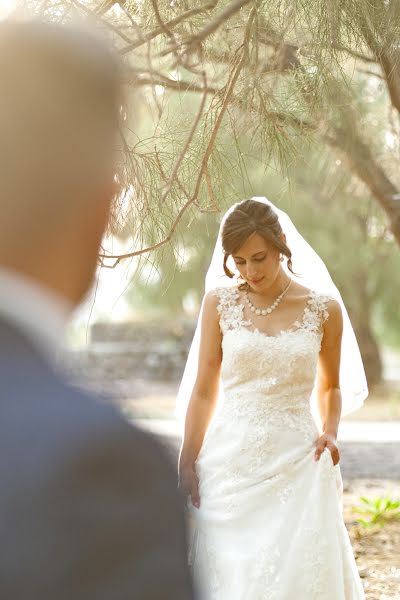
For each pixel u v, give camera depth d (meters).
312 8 3.41
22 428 0.58
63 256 0.66
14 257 0.64
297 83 3.61
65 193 0.65
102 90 0.66
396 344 27.42
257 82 3.37
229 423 3.67
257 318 3.75
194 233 4.25
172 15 3.51
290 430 3.63
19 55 0.64
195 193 3.31
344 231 14.20
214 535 3.55
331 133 5.47
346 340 4.21
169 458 0.62
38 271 0.65
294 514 3.50
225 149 3.59
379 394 19.62
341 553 3.52
